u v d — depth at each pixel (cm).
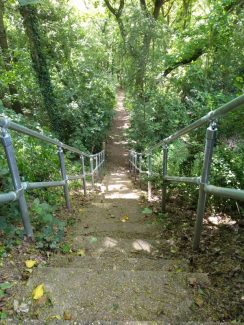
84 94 1287
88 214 424
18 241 242
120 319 158
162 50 1013
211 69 986
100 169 1132
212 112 194
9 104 829
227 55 901
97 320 152
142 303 171
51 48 1268
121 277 198
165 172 387
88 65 1376
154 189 565
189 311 165
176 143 532
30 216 297
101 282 191
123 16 1095
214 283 195
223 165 347
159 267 230
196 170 432
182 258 249
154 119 1069
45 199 424
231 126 453
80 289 183
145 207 447
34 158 464
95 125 1254
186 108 1045
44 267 208
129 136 1193
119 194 607
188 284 191
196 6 1609
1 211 242
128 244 290
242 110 421
